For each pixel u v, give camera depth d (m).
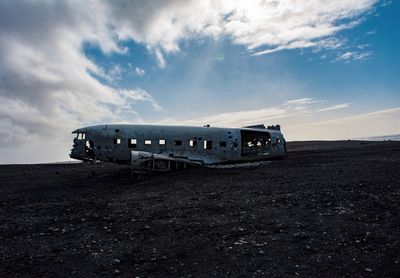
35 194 15.35
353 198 10.73
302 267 5.96
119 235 8.29
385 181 13.26
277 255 6.55
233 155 23.48
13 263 6.62
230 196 12.28
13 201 13.68
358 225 8.08
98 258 6.80
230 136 23.52
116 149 21.23
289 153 32.28
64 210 11.49
